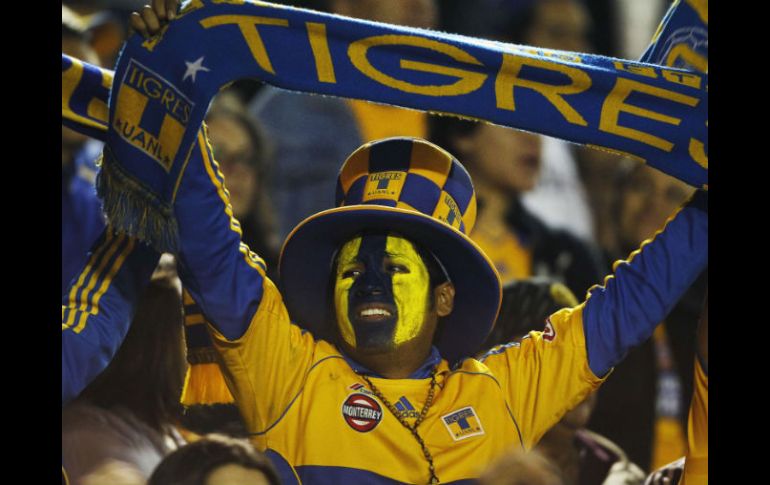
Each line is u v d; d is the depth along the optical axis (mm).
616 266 9734
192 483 7332
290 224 14641
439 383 9188
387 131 14984
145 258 9141
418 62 8789
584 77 8930
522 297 11227
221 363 8984
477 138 14758
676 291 9516
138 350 9180
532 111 8914
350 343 9070
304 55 8688
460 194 9531
